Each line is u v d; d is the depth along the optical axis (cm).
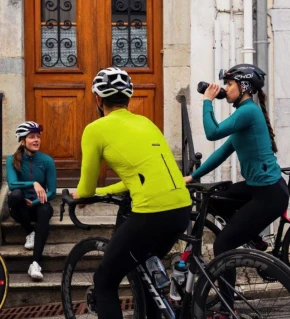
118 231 473
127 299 621
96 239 509
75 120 871
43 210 736
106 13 872
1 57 837
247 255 445
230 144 573
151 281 489
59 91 870
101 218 819
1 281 595
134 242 466
